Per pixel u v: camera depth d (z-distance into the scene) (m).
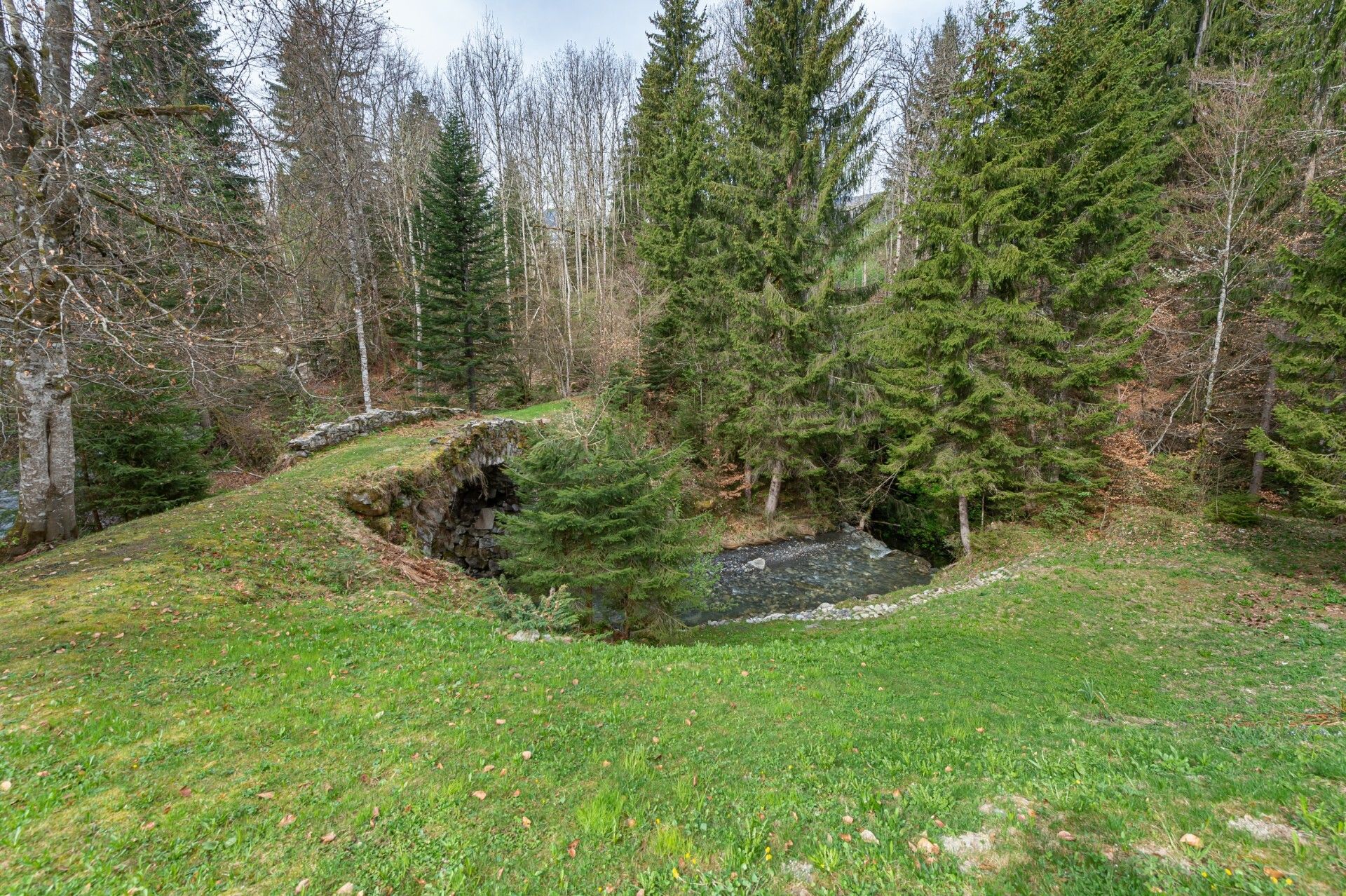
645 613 11.77
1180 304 17.84
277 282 9.41
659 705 5.95
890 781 4.52
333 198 17.33
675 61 28.50
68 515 9.41
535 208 37.47
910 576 18.50
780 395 20.45
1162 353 18.28
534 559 11.19
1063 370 15.47
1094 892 3.01
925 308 15.95
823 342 20.03
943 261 15.73
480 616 9.16
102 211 7.73
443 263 24.31
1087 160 14.35
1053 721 6.52
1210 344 16.55
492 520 18.69
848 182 18.58
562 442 11.51
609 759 4.68
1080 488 16.53
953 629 10.73
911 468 19.06
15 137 7.83
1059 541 16.59
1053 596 12.49
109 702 4.98
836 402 20.95
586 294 34.09
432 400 24.64
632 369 23.70
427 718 5.06
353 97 19.56
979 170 15.66
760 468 22.83
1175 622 10.87
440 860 3.34
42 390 9.04
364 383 20.53
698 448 23.75
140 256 7.51
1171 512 16.45
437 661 6.55
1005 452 16.16
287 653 6.42
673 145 24.23
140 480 13.27
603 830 3.66
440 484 14.98
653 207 26.45
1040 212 15.47
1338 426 10.11
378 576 9.79
